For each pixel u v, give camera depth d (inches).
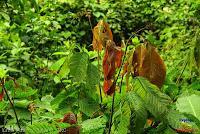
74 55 76.2
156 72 70.4
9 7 230.5
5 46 206.2
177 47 194.4
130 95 66.1
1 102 84.6
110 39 77.5
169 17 326.6
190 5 279.4
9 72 187.9
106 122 72.4
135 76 71.7
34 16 254.4
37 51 240.1
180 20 282.5
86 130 71.5
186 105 79.0
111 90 76.3
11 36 219.8
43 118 89.9
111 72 74.9
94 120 72.3
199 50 76.4
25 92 89.0
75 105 87.8
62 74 80.4
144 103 65.7
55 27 285.6
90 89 79.9
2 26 234.4
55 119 86.6
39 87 183.9
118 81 92.9
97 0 387.9
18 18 237.3
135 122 65.0
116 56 75.0
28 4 180.5
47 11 314.0
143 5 381.7
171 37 253.0
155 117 66.2
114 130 69.6
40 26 248.4
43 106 93.4
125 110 66.1
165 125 68.4
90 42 345.4
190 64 79.1
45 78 181.0
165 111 65.1
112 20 357.7
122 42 80.4
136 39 138.4
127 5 376.2
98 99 86.8
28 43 242.4
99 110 82.7
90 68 76.2
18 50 196.9
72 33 305.7
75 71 75.4
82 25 342.6
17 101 86.2
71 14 323.0
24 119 86.7
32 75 189.9
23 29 243.8
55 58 237.8
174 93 88.7
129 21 374.9
